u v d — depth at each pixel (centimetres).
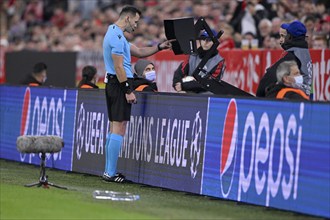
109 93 3394
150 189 3269
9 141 4234
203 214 2684
